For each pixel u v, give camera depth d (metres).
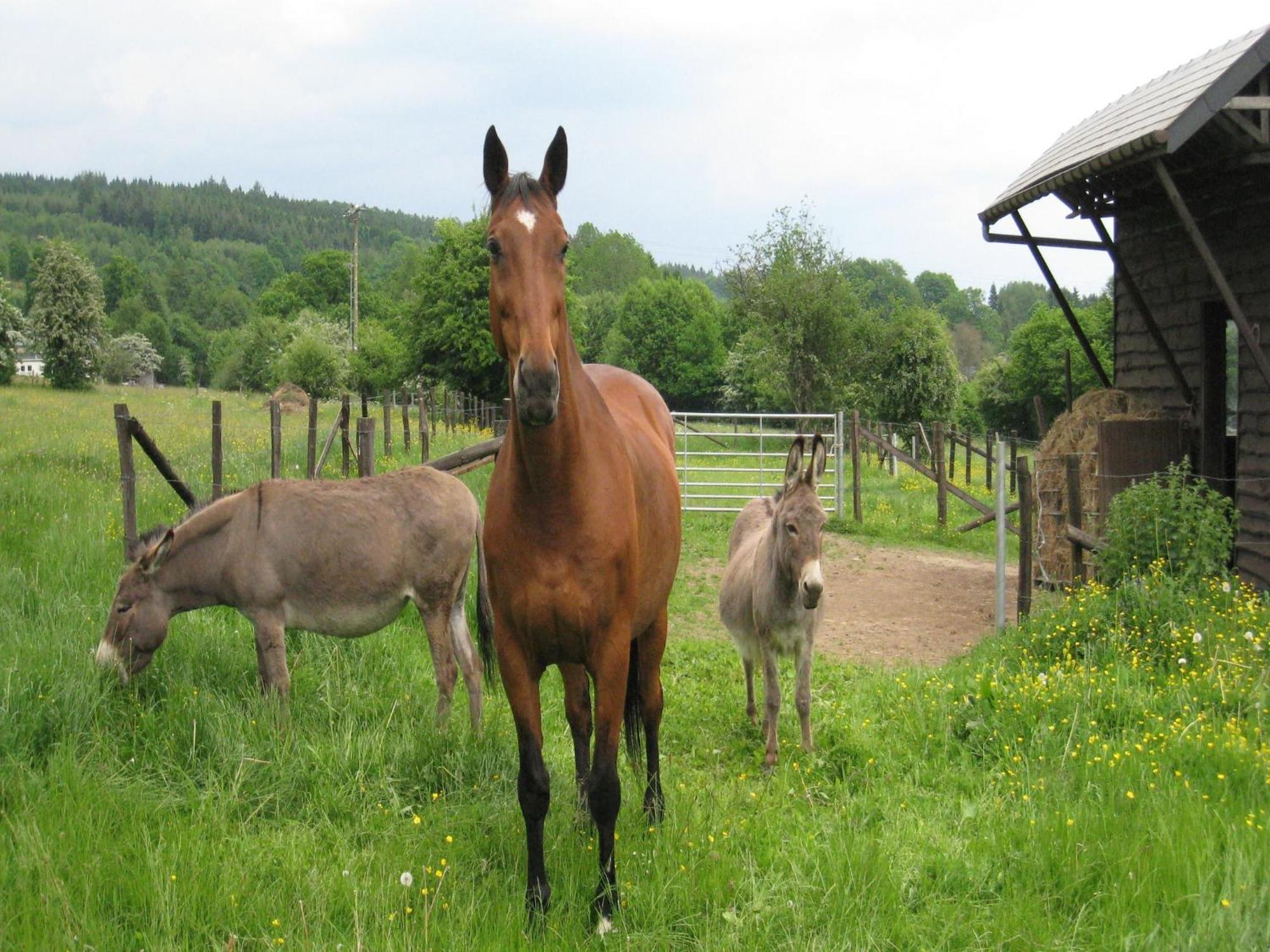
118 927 3.21
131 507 7.38
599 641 3.55
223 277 150.25
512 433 3.46
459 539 5.66
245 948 3.19
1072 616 6.92
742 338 38.25
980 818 4.29
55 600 6.35
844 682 7.01
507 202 3.43
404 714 5.49
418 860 3.82
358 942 3.01
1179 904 3.33
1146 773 4.40
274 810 4.32
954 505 16.80
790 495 5.36
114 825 3.91
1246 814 3.96
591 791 3.49
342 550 5.46
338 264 89.56
